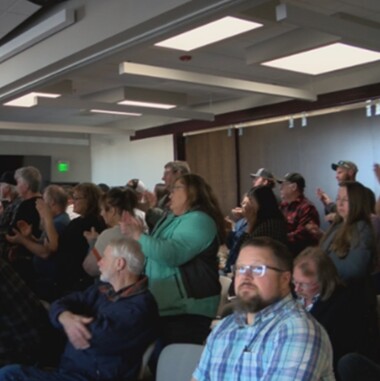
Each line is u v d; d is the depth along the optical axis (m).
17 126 8.00
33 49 4.39
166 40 3.67
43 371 2.19
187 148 8.82
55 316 2.25
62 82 5.97
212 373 1.59
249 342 1.53
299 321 1.49
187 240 2.40
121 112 7.03
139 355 2.19
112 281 2.26
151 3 3.07
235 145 8.01
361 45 4.01
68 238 3.32
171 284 2.42
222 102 7.86
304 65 4.74
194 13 2.97
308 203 4.35
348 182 2.78
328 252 2.71
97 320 2.17
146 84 6.57
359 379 1.44
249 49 4.73
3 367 2.20
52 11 4.10
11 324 2.29
